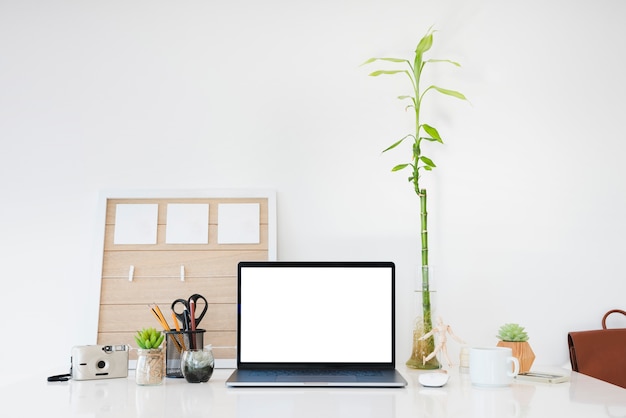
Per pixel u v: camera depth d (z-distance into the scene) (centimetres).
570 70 176
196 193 168
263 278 147
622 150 174
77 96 174
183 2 177
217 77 175
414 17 177
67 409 106
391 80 175
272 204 168
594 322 168
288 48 176
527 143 173
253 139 173
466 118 174
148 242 165
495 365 126
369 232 169
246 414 102
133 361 158
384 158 172
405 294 167
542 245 170
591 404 109
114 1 177
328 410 105
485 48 176
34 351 164
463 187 171
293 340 144
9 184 171
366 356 143
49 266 168
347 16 177
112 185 171
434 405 109
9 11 176
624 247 171
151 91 174
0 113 173
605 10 177
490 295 168
